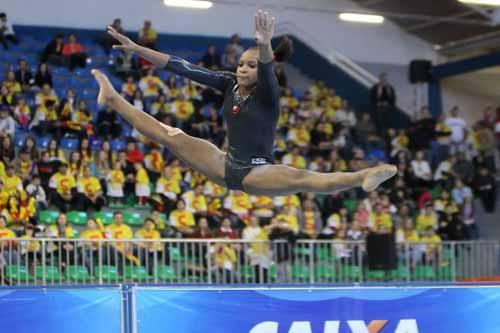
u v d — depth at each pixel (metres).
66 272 17.84
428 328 12.62
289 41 8.75
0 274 17.55
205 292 11.58
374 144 27.02
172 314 11.38
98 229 19.27
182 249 19.59
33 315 10.77
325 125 25.98
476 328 12.85
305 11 30.36
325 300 12.13
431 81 31.33
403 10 29.38
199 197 21.44
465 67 29.88
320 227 21.97
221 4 29.30
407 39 31.55
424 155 26.58
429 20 29.73
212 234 20.06
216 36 29.16
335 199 22.53
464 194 24.73
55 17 27.14
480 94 31.44
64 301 10.93
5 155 20.73
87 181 20.88
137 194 21.59
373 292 12.42
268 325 11.81
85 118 23.06
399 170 24.94
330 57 29.88
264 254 19.33
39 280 18.05
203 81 8.21
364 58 31.14
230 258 19.20
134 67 25.77
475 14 28.41
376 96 28.62
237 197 21.83
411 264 21.14
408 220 22.39
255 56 7.92
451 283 13.89
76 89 25.05
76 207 20.62
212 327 11.55
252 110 7.85
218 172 7.94
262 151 7.92
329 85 29.89
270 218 21.56
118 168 21.52
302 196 22.61
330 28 30.72
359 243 20.03
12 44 25.72
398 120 29.28
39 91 23.61
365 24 31.25
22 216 19.38
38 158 20.97
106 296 11.12
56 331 10.84
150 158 22.28
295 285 12.52
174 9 28.72
